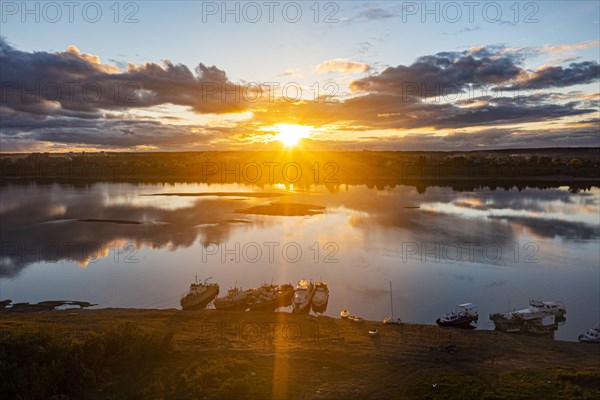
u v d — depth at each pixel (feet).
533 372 102.78
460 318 144.36
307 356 108.68
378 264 213.66
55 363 90.22
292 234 279.49
